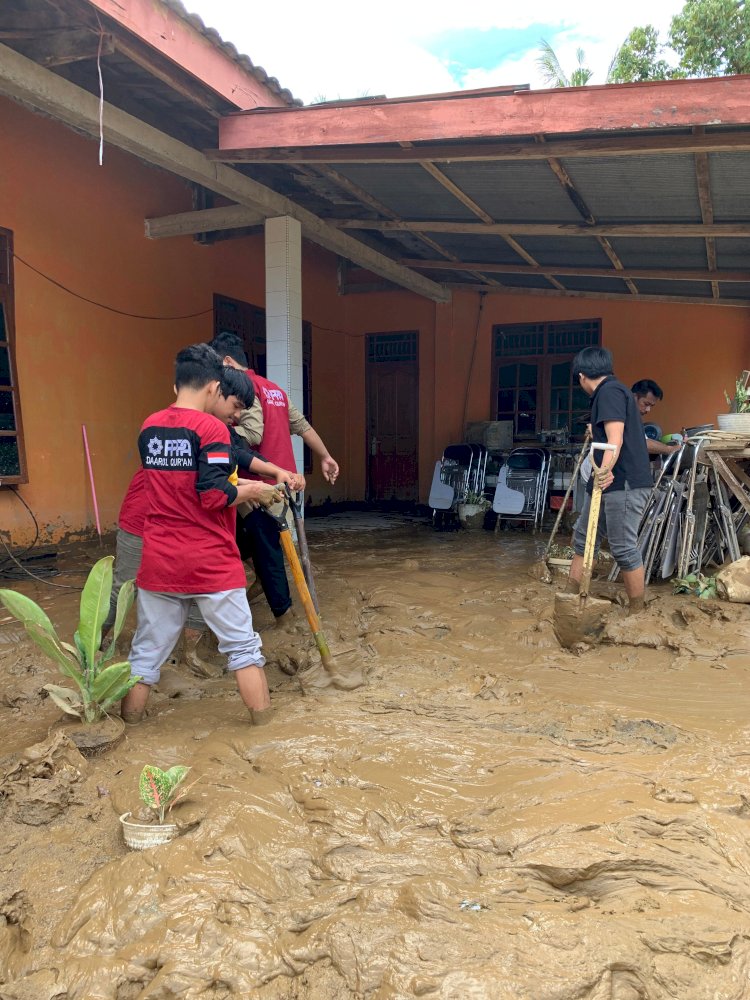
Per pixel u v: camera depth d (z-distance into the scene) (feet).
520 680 10.78
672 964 5.05
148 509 8.74
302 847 6.54
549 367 34.24
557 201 18.84
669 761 8.11
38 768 7.18
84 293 22.66
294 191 23.82
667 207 18.25
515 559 22.00
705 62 54.29
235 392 9.95
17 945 5.57
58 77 15.25
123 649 12.03
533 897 5.84
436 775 7.86
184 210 26.68
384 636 12.91
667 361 31.71
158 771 6.64
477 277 33.45
